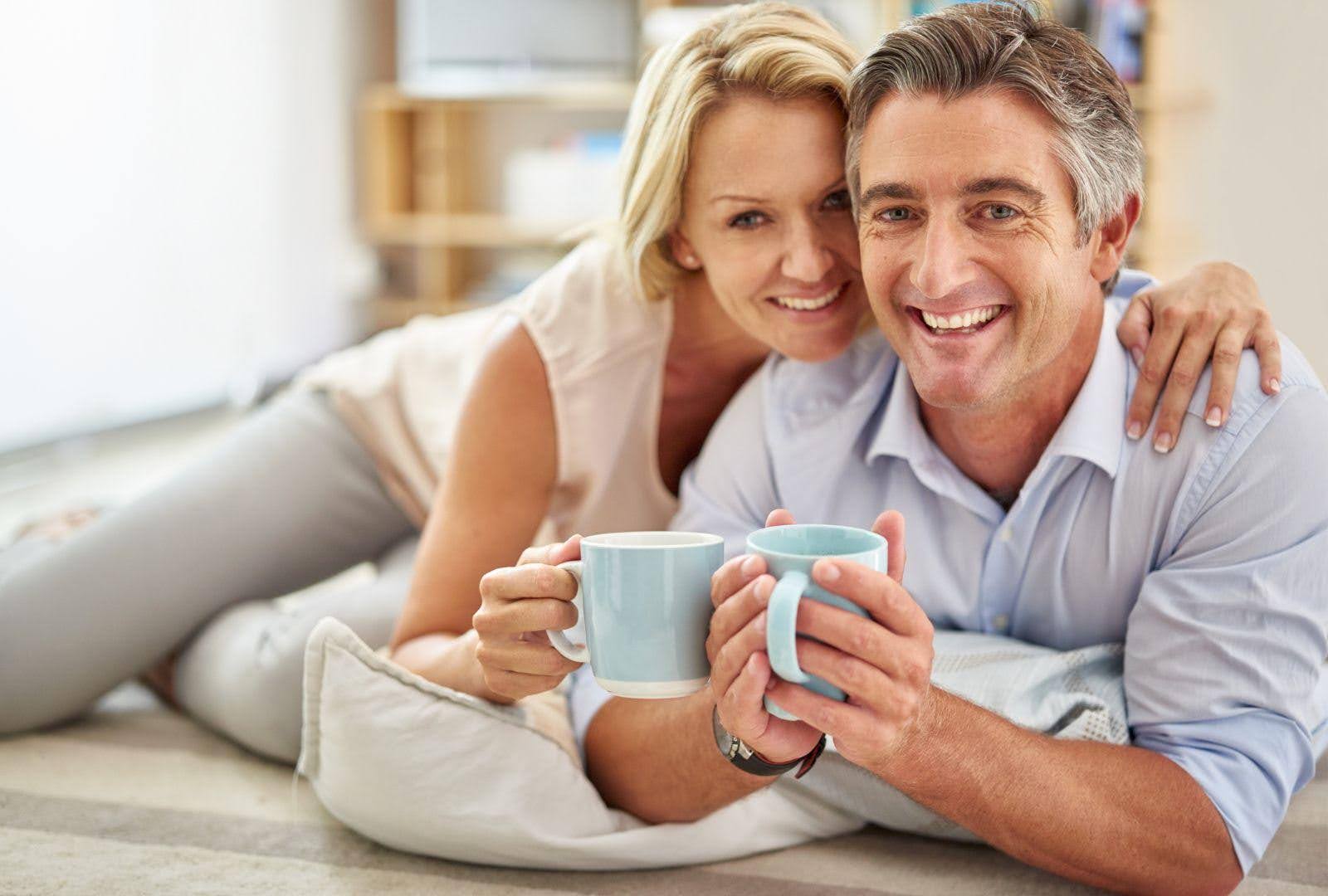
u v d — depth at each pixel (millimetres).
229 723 1551
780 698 867
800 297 1263
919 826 1230
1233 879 1063
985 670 1186
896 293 1113
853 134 1136
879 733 865
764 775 997
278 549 1815
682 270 1381
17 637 1600
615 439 1424
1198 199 4250
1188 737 1095
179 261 4004
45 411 3428
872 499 1323
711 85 1229
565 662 1056
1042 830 1028
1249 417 1110
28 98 3350
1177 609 1115
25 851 1226
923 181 1059
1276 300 4176
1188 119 4230
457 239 4852
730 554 1316
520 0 4680
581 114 5086
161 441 3842
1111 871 1049
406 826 1187
